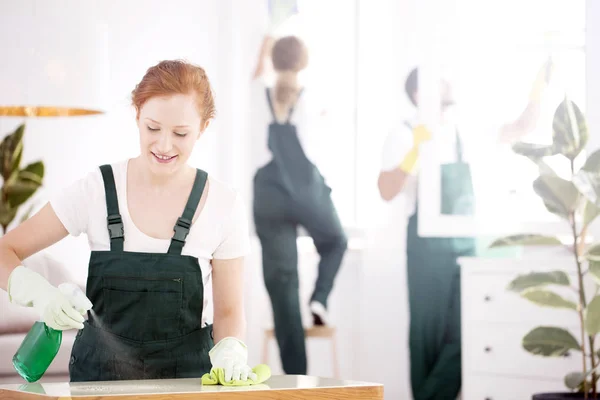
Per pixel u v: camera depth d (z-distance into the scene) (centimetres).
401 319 454
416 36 449
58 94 299
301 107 461
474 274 394
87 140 455
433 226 431
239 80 467
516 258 388
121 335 175
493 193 423
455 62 430
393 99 459
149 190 180
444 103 431
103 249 178
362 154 468
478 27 426
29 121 448
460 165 428
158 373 175
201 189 181
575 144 357
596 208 360
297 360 453
